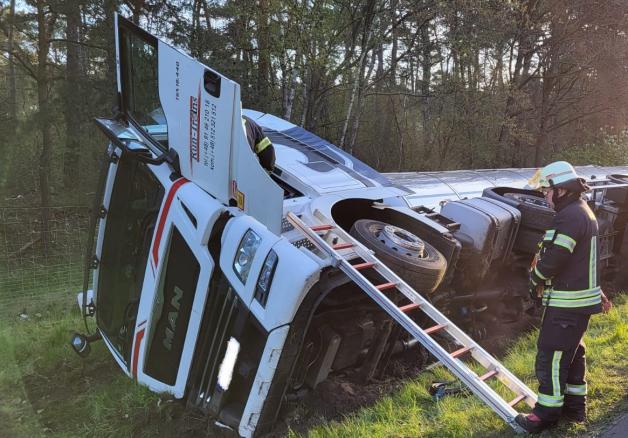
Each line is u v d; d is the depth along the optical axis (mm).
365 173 5031
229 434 3578
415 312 4258
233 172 3652
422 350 4648
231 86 3516
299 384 3834
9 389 2898
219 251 3684
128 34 4160
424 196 5891
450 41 13617
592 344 4441
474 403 3643
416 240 4098
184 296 3814
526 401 3168
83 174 12328
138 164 4316
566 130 21016
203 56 12961
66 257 8977
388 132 18719
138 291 4219
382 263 3771
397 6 12812
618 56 17266
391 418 3584
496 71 16609
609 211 6879
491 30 14203
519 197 5930
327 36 11602
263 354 3289
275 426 3648
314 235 3723
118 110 4465
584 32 17734
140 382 4191
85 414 4062
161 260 3896
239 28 12641
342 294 3850
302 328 3320
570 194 3131
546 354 3076
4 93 11664
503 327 5738
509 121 16531
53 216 10742
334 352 3807
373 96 18625
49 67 12469
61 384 4598
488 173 7781
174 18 13234
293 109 14109
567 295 3053
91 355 5145
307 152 5129
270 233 3422
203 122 3746
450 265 4434
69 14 12070
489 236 4973
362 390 4137
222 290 3607
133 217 4359
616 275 7496
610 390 3486
